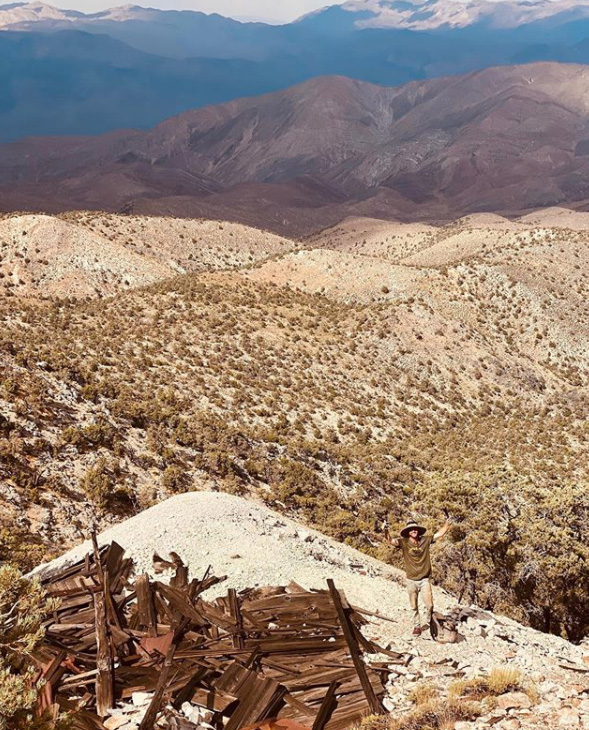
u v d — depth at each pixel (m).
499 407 92.62
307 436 62.31
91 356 63.78
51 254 157.38
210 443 45.22
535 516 25.42
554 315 118.25
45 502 30.48
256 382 72.44
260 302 104.56
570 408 95.88
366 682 9.09
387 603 12.21
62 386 43.28
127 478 36.06
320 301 113.25
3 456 31.95
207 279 111.12
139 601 10.55
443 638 10.98
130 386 57.12
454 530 25.84
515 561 25.03
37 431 36.00
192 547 13.36
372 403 80.12
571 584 24.48
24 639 7.90
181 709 8.30
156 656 9.34
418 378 92.50
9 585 8.24
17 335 65.12
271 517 16.64
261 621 10.49
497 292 121.25
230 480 40.09
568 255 136.88
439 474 28.56
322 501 41.06
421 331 104.19
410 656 10.19
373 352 95.06
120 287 156.50
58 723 7.23
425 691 8.98
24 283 147.62
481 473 27.61
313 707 8.67
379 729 8.19
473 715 8.33
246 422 60.41
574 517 25.41
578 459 72.38
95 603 10.37
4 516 28.19
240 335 87.44
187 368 70.94
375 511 43.66
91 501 32.31
